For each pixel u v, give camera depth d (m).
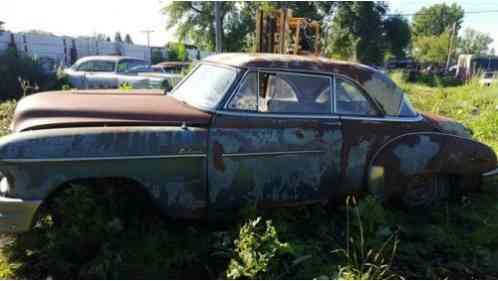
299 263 3.06
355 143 3.76
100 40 24.03
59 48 20.98
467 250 3.51
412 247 3.49
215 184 3.34
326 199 3.81
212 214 3.43
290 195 3.63
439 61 58.25
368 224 3.54
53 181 2.92
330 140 3.66
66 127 3.09
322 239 3.53
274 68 3.59
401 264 3.25
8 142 2.83
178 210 3.29
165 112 3.33
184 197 3.28
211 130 3.30
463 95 14.59
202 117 3.34
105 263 2.92
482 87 14.91
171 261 3.08
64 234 3.04
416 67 47.50
